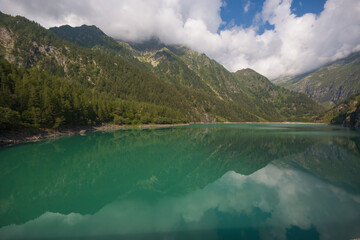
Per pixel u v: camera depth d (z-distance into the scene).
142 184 25.52
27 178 27.34
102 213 17.59
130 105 133.75
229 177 28.34
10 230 14.84
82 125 86.56
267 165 34.69
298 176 28.39
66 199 20.81
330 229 14.86
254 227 15.24
